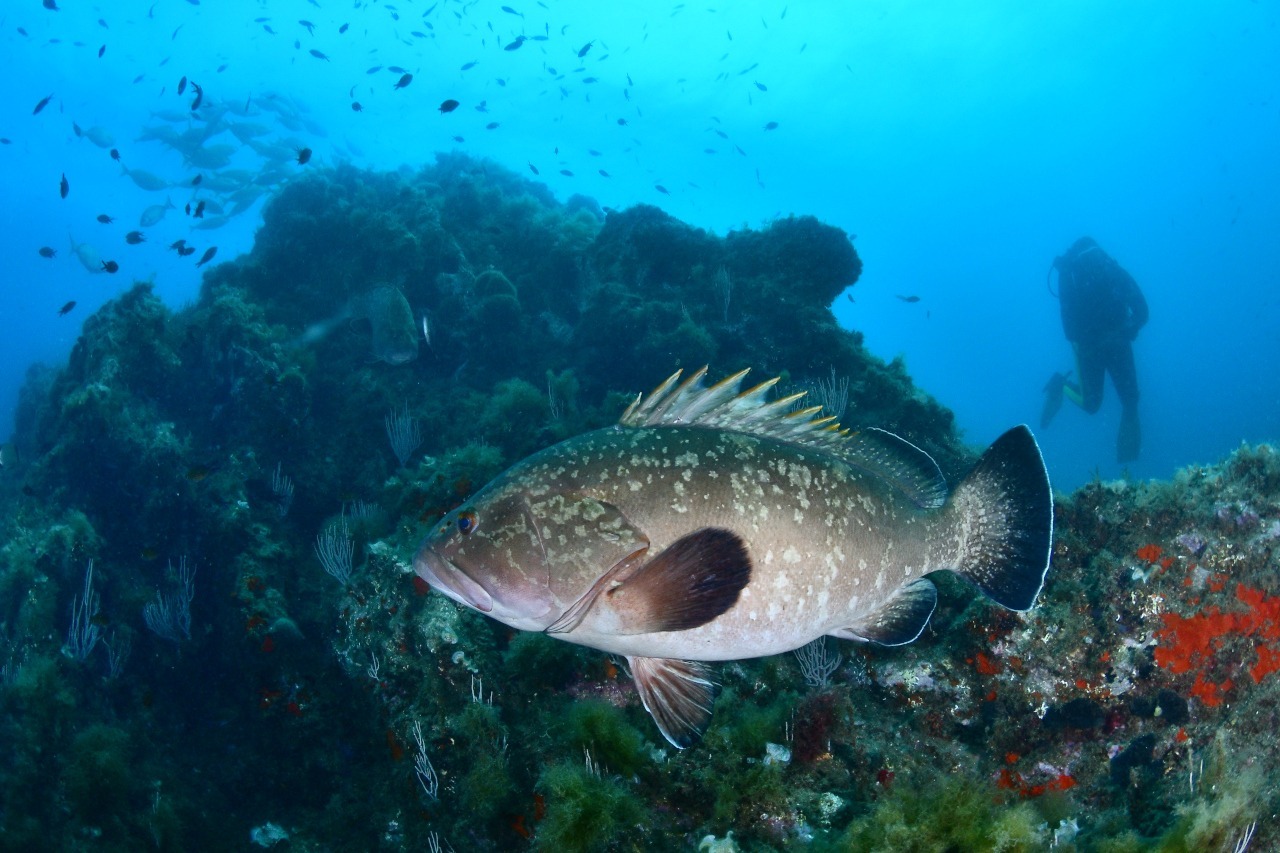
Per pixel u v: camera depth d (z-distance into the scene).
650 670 1.11
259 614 2.16
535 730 1.47
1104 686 1.40
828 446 1.16
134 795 1.95
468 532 1.05
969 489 1.23
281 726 2.05
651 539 1.03
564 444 1.09
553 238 3.79
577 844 1.21
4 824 1.86
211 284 3.63
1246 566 1.42
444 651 1.59
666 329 3.12
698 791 1.32
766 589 1.04
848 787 1.32
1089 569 1.50
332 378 3.19
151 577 2.53
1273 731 1.32
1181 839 1.08
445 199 4.09
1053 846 1.19
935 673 1.47
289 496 2.76
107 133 5.72
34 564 2.35
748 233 3.44
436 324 3.30
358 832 1.77
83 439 2.64
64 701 2.05
